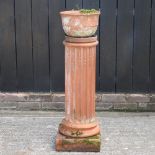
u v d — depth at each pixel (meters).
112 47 5.09
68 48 4.12
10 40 5.09
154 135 4.61
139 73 5.14
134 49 5.09
